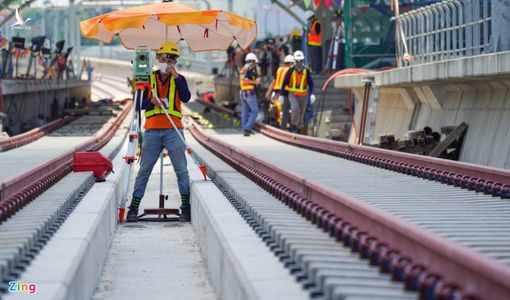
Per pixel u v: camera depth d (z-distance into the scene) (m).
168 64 22.66
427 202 18.62
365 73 44.50
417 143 34.72
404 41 40.41
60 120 65.06
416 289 9.62
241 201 18.36
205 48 30.16
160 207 23.91
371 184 22.67
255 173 23.36
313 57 67.31
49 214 15.98
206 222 17.05
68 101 94.69
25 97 65.31
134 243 19.91
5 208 15.67
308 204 15.46
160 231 21.64
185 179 23.20
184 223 23.09
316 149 38.44
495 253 12.59
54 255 12.80
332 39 67.50
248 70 52.75
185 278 16.00
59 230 15.05
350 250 12.10
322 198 16.30
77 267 12.05
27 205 17.73
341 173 26.22
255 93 53.09
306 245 12.32
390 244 11.52
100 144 42.22
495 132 31.00
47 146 43.50
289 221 14.77
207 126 63.44
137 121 23.55
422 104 40.00
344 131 53.03
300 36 68.44
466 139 33.53
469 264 8.77
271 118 60.56
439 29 36.19
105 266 17.22
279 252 12.45
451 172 23.47
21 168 29.20
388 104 45.59
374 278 10.30
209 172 28.45
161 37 29.08
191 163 33.19
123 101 101.38
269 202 17.75
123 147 48.50
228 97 104.19
